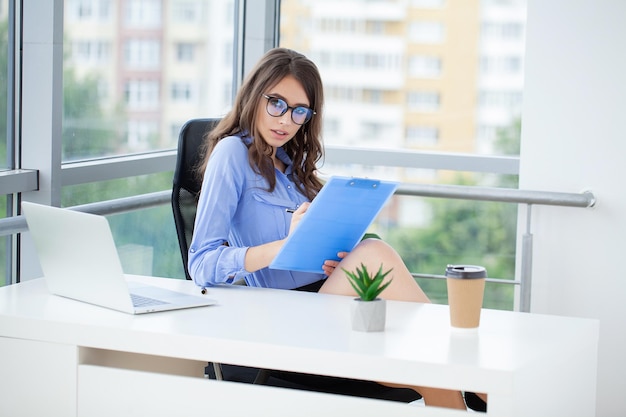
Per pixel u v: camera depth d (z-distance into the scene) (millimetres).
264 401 1906
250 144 2709
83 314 2105
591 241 3672
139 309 2121
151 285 2441
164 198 3586
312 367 1849
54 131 3111
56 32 3074
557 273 3721
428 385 1772
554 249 3715
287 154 2854
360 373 1816
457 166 4168
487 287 3863
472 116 4168
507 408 1728
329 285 2477
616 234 3639
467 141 4184
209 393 1943
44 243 2285
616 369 3674
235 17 4402
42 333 2051
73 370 2031
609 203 3635
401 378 1791
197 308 2197
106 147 3592
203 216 2590
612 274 3658
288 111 2645
